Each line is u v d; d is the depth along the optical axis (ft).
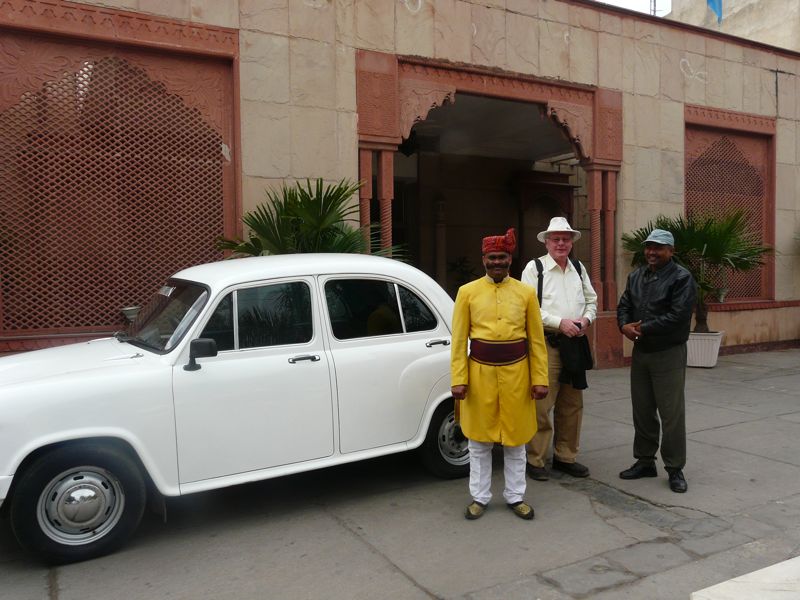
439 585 10.96
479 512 13.83
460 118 37.91
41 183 21.11
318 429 13.94
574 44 31.63
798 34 44.98
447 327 16.07
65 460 11.58
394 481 16.31
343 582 11.10
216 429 12.85
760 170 39.40
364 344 14.78
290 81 24.49
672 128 35.04
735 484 15.89
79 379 11.86
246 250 21.42
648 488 15.70
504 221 49.85
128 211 22.43
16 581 11.25
